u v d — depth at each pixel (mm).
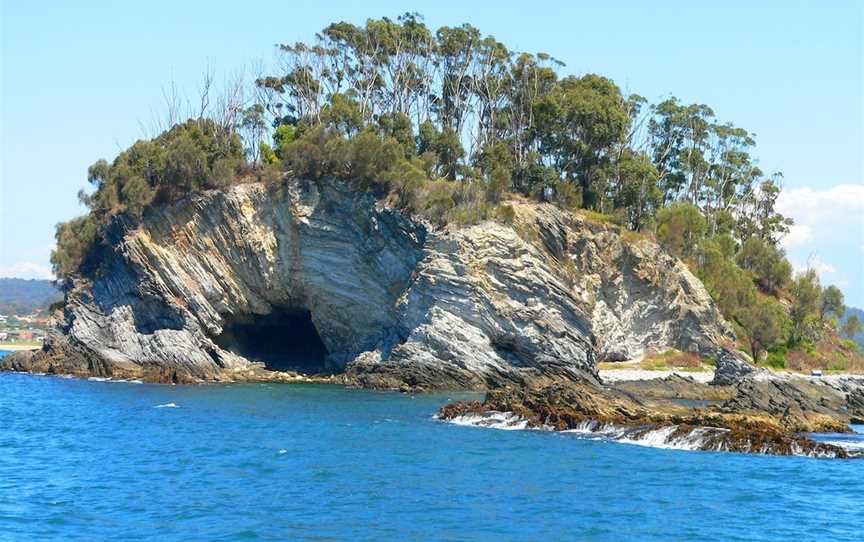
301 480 45906
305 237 102125
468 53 125188
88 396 83500
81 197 116188
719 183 150625
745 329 116125
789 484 45844
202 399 80250
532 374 88875
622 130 115438
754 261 137125
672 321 108812
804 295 126875
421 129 117250
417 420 66438
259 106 117375
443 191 98688
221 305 103812
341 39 124375
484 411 66812
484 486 44812
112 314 105562
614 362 104500
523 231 98938
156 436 59719
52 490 43875
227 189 104312
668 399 82625
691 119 142375
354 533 36844
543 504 41531
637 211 119250
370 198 99875
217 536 36312
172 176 104250
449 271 92750
